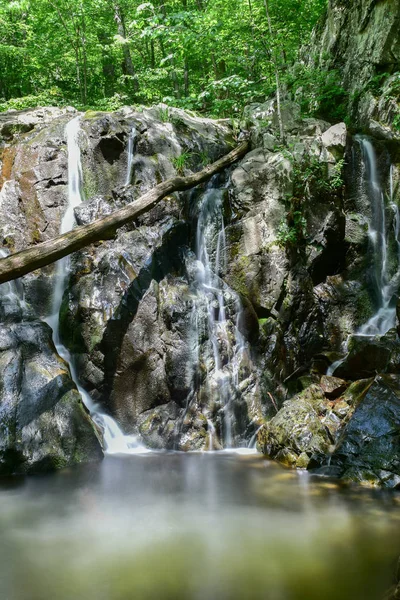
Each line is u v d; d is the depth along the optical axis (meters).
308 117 10.19
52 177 7.88
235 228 7.84
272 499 4.87
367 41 11.09
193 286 7.40
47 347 6.38
